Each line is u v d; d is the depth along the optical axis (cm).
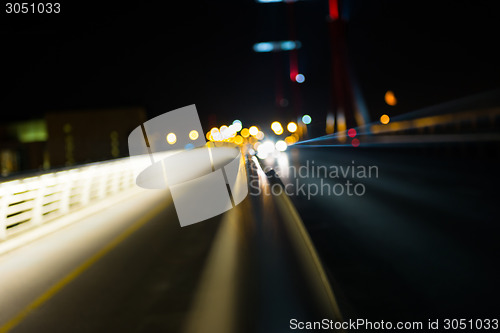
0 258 852
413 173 1991
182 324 472
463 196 1273
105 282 645
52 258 822
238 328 445
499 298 533
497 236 800
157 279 634
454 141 2672
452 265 658
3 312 558
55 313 539
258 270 616
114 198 1561
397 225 939
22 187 1018
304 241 715
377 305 526
